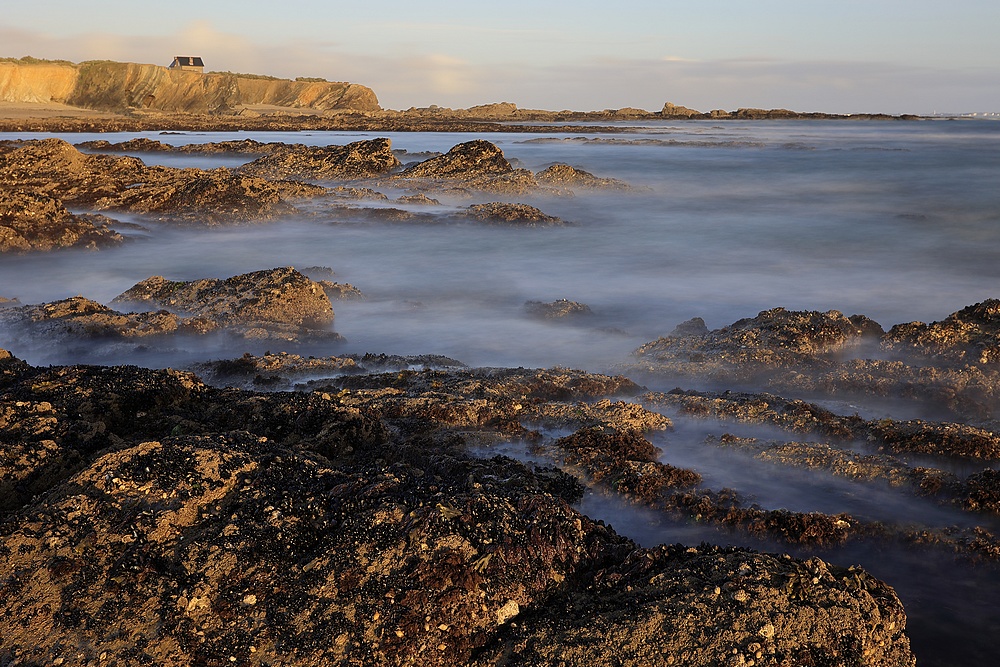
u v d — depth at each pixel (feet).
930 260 99.66
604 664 20.49
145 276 84.33
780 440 36.14
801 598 21.84
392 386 42.06
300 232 109.70
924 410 41.78
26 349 52.03
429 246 104.06
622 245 109.29
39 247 89.10
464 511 24.71
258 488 26.76
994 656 22.58
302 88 629.92
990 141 342.03
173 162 212.64
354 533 24.30
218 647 21.47
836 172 205.98
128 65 508.12
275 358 48.06
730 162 231.91
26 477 29.48
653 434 36.70
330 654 21.30
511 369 46.52
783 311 54.60
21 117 374.63
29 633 21.65
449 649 21.50
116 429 34.88
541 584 23.35
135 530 24.72
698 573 22.84
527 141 322.55
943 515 29.43
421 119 542.16
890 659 21.39
